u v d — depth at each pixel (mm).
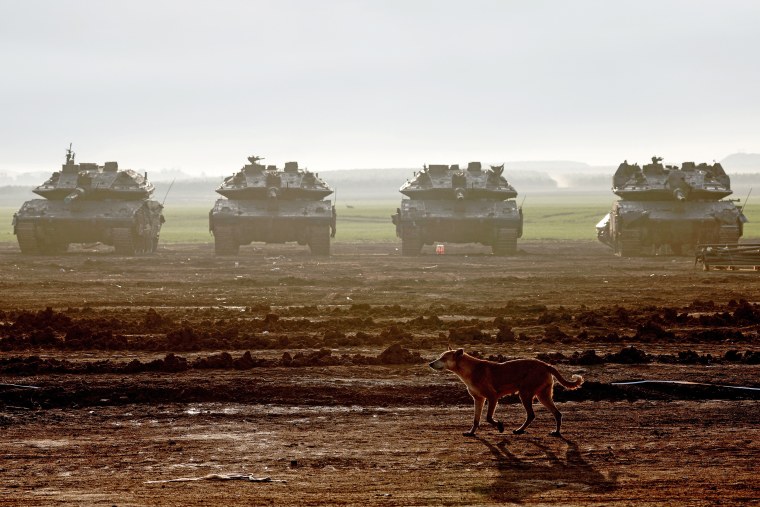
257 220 55812
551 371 13469
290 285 37750
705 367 18391
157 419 14617
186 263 49562
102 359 19609
